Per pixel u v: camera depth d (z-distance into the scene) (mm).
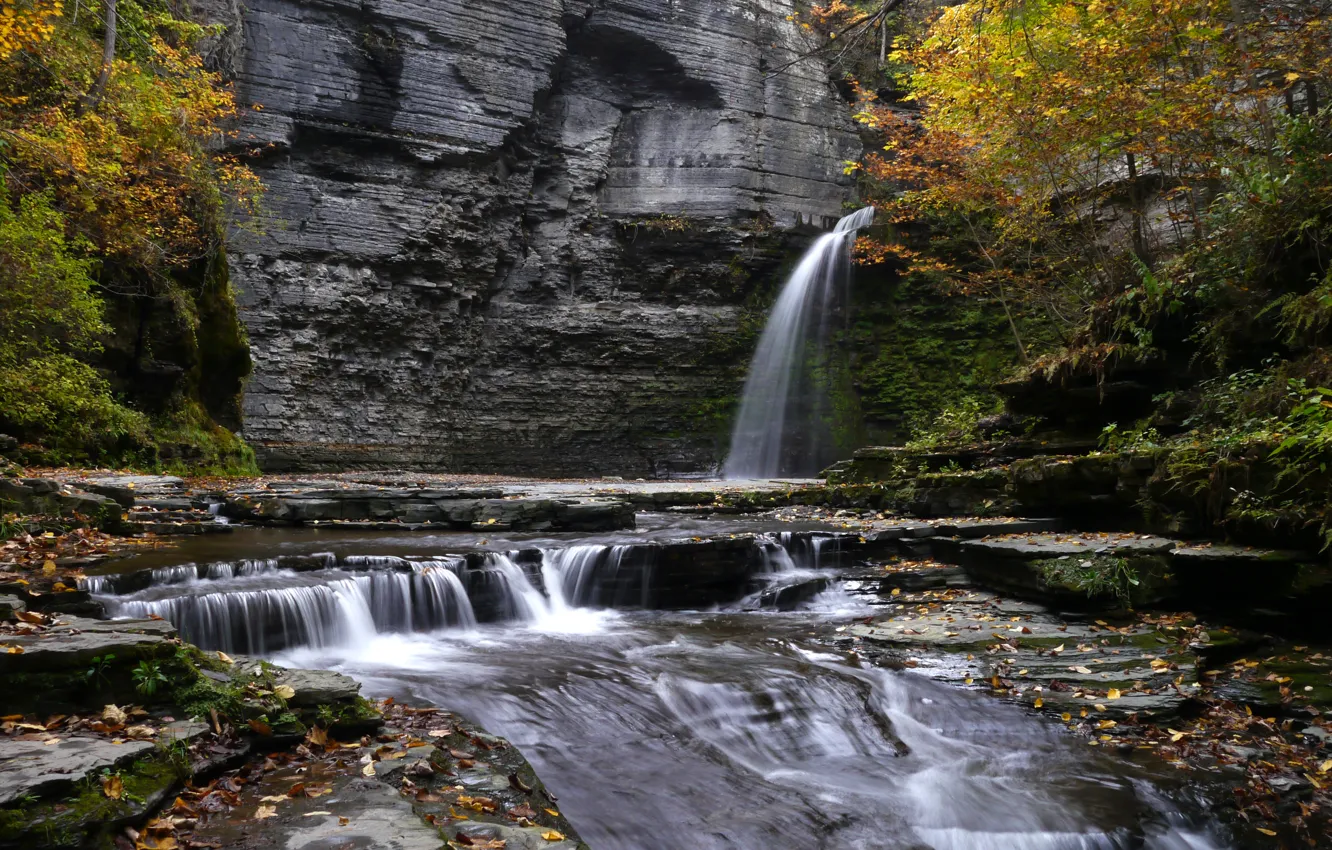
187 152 16344
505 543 9672
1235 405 9758
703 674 6793
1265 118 11500
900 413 28172
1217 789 5641
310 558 7941
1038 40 13758
